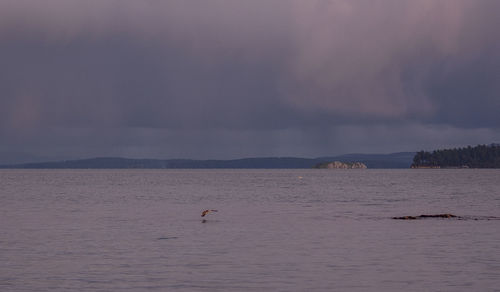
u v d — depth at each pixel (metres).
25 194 140.50
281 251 47.62
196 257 44.78
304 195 138.62
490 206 100.50
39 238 55.22
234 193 148.88
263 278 37.62
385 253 46.56
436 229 61.81
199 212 86.44
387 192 153.50
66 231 61.06
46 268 40.31
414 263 42.25
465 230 60.78
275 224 68.69
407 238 55.00
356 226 65.75
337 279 37.31
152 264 41.97
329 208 95.62
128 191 158.62
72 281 36.53
